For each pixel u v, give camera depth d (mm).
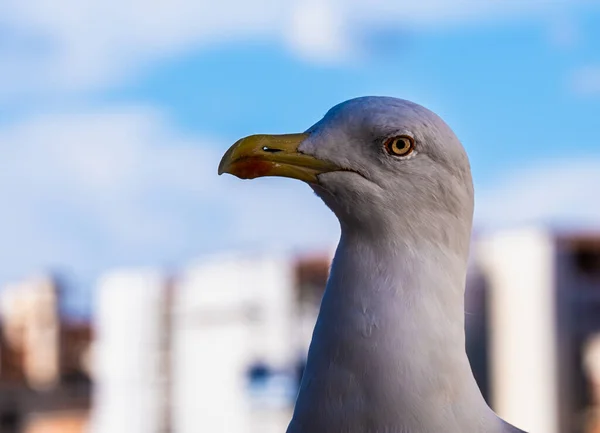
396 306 3973
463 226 4156
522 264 15719
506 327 15633
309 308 16375
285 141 4242
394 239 4102
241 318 16531
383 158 4109
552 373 15328
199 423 16594
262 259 16594
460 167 4125
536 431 15375
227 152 4285
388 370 3885
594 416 15227
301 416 3994
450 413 3887
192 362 16734
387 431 3857
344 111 4219
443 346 3955
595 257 15859
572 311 15602
